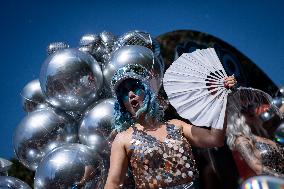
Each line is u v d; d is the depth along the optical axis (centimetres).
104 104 375
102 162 361
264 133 359
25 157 388
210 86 267
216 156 420
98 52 431
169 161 262
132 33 422
